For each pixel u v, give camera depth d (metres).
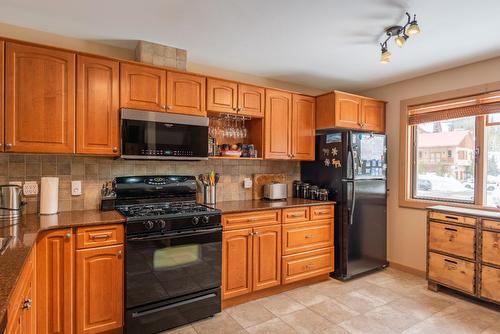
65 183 2.52
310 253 3.18
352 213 3.30
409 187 3.69
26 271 1.42
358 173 3.36
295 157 3.40
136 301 2.20
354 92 4.20
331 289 3.10
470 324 2.41
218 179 3.23
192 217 2.44
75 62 2.23
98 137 2.32
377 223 3.57
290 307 2.70
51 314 1.94
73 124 2.22
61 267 1.97
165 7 2.04
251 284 2.79
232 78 3.37
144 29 2.38
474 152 3.13
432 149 3.52
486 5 1.97
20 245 1.51
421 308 2.68
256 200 3.44
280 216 2.98
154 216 2.28
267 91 3.19
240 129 3.30
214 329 2.33
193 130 2.70
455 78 3.21
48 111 2.14
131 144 2.40
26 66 2.07
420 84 3.52
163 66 2.64
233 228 2.69
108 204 2.54
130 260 2.17
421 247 3.49
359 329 2.33
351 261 3.32
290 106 3.36
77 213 2.40
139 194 2.78
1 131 1.99
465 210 2.94
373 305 2.73
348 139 3.29
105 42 2.63
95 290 2.08
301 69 3.31
